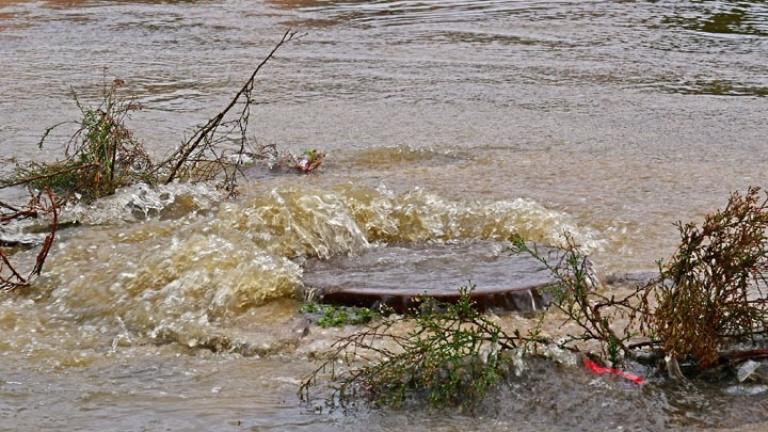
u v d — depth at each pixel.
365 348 6.90
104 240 9.42
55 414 6.22
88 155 10.99
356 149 13.33
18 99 16.17
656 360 6.67
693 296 6.56
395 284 7.98
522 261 8.54
